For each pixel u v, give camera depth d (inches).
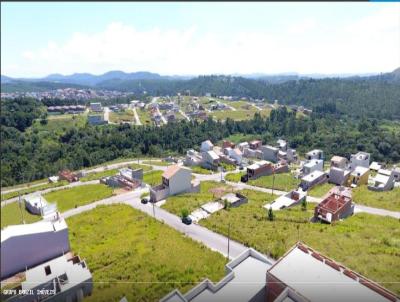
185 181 2881.4
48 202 2999.5
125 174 3673.7
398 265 1418.6
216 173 3966.5
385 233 1831.9
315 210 2183.8
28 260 1660.9
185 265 1571.1
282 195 2763.3
